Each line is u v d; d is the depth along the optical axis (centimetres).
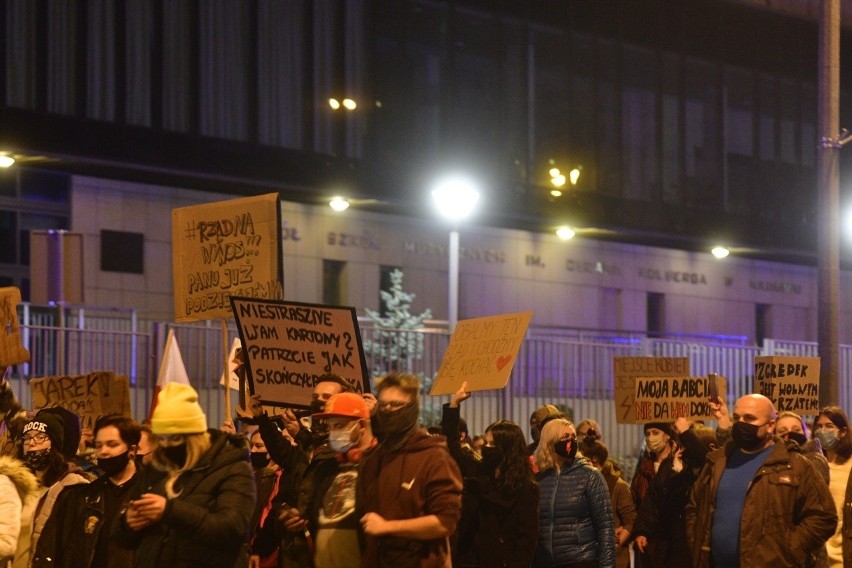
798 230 4116
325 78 3109
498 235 3631
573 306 3784
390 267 3409
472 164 3372
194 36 2883
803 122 4162
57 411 949
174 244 1035
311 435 910
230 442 746
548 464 1059
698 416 1294
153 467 741
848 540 997
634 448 2388
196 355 1939
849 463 1177
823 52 1917
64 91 2678
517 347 1020
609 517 1045
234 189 3052
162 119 2827
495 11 3447
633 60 3753
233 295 978
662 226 3784
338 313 935
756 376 1443
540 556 1043
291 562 834
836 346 1902
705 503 962
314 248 3259
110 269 2919
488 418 2169
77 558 827
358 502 757
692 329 4072
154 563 719
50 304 1739
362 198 3166
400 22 3256
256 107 2981
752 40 4034
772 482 925
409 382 755
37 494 920
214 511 718
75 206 2880
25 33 2623
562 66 3584
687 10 3881
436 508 734
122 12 2772
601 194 3644
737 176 3981
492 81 3431
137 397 1869
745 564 920
